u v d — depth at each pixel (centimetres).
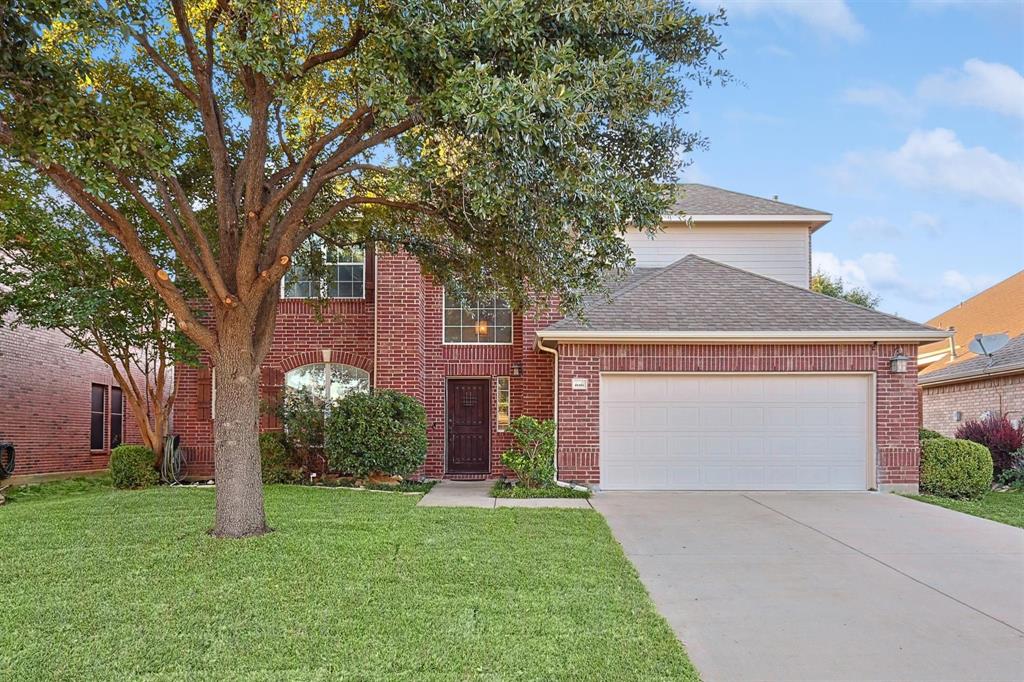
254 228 710
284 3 669
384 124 643
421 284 1373
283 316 1410
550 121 563
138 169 767
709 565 693
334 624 491
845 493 1160
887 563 704
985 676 433
